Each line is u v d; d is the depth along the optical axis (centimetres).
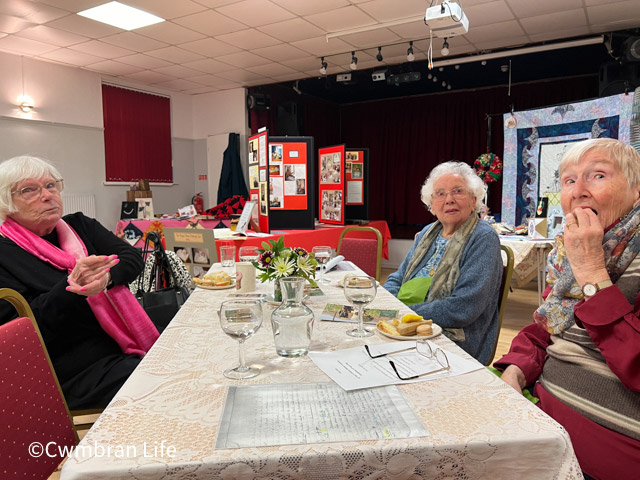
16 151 639
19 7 467
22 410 95
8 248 158
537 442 73
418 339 122
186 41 580
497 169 621
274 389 92
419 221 1039
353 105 1099
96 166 741
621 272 111
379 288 196
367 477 70
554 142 531
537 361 134
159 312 211
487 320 180
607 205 115
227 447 71
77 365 157
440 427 77
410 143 1036
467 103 962
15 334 99
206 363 107
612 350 100
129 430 77
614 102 470
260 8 475
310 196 458
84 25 519
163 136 859
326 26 532
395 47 617
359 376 98
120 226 592
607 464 106
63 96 690
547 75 844
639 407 103
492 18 508
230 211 580
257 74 756
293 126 917
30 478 94
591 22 525
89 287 144
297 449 70
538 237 416
